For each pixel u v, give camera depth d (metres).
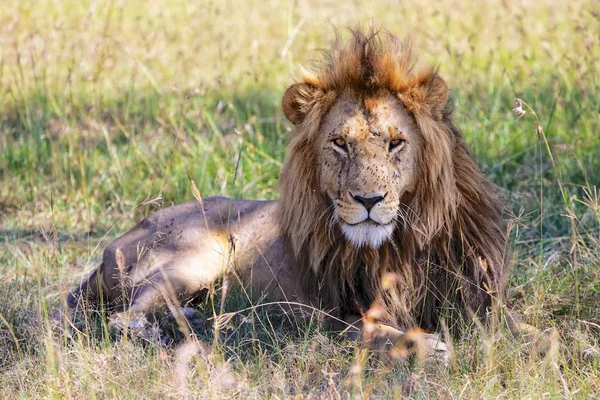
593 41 15.23
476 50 17.83
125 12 21.31
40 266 9.35
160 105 14.46
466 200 8.12
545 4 20.19
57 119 14.98
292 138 8.23
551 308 8.55
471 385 6.90
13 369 7.56
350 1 22.33
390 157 7.65
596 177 11.87
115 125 14.92
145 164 13.16
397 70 7.81
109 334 8.02
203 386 6.88
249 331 8.05
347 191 7.57
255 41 17.09
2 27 18.98
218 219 9.37
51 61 17.70
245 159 12.97
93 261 10.76
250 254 8.88
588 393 6.75
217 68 16.67
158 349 7.70
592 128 13.15
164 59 17.92
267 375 7.29
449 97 8.38
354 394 6.57
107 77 17.20
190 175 12.39
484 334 7.26
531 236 10.45
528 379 6.91
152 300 8.60
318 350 7.65
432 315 8.16
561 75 15.05
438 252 8.05
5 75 17.45
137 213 12.02
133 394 6.88
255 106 15.07
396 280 7.86
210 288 8.13
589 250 9.14
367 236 7.62
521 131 13.45
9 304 8.81
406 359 7.29
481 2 20.61
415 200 7.89
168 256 9.10
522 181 12.07
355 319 8.12
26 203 12.34
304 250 8.20
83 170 12.36
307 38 19.20
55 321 8.13
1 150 13.91
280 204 8.32
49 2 21.47
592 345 7.68
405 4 20.41
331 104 7.93
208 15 20.38
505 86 15.74
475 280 8.01
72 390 7.04
